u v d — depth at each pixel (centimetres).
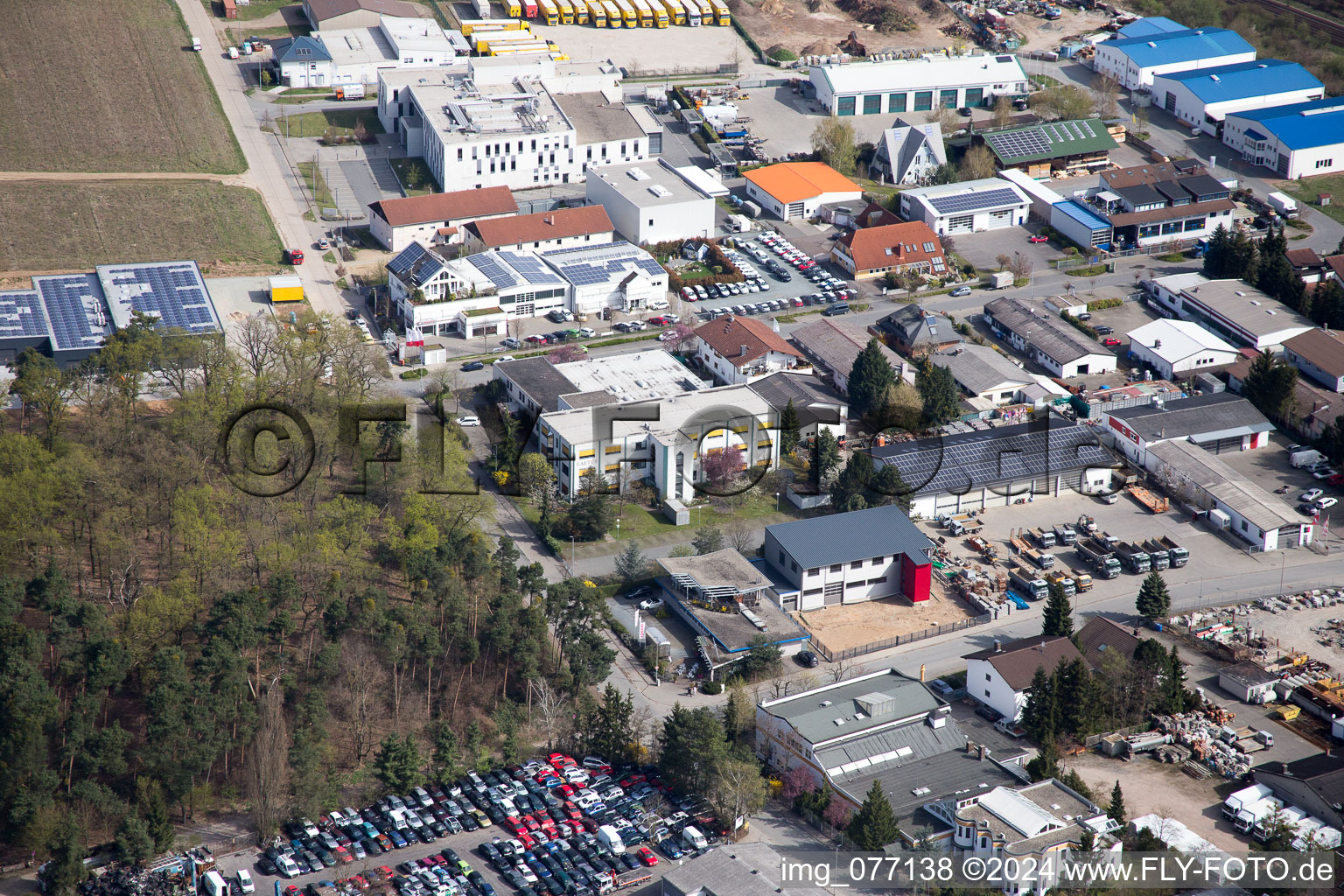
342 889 15088
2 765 15362
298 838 15950
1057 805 15712
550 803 16525
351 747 17350
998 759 16825
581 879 15325
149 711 16688
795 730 16700
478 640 18388
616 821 16238
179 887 15188
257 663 17250
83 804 15700
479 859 15738
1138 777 16962
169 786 15962
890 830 15338
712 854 15162
